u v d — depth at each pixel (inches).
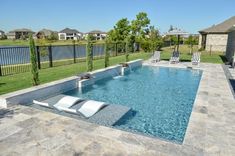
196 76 536.1
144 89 411.8
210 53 1119.6
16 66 553.3
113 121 232.7
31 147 159.0
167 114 276.1
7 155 148.7
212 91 331.3
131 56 908.6
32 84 337.4
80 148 157.6
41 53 542.3
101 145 161.8
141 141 168.4
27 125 196.5
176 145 162.4
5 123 200.4
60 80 359.3
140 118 260.5
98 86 433.1
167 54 1021.8
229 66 631.8
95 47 833.5
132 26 1379.2
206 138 173.2
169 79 506.6
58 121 206.2
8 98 245.9
